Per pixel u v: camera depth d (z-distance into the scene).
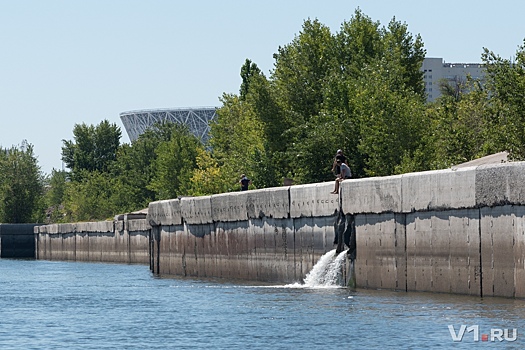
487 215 41.78
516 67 63.19
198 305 47.59
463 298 42.81
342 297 47.06
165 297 53.72
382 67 87.94
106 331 38.72
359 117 81.50
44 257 146.50
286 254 59.62
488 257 41.81
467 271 43.19
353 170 83.25
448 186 44.09
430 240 45.81
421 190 46.03
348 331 35.28
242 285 60.47
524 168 39.28
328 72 100.00
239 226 66.12
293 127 96.31
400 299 44.16
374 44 102.50
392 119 77.88
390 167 77.75
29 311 47.88
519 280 40.00
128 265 110.19
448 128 79.44
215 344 33.84
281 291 53.16
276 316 40.88
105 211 184.75
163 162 151.50
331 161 83.56
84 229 130.62
